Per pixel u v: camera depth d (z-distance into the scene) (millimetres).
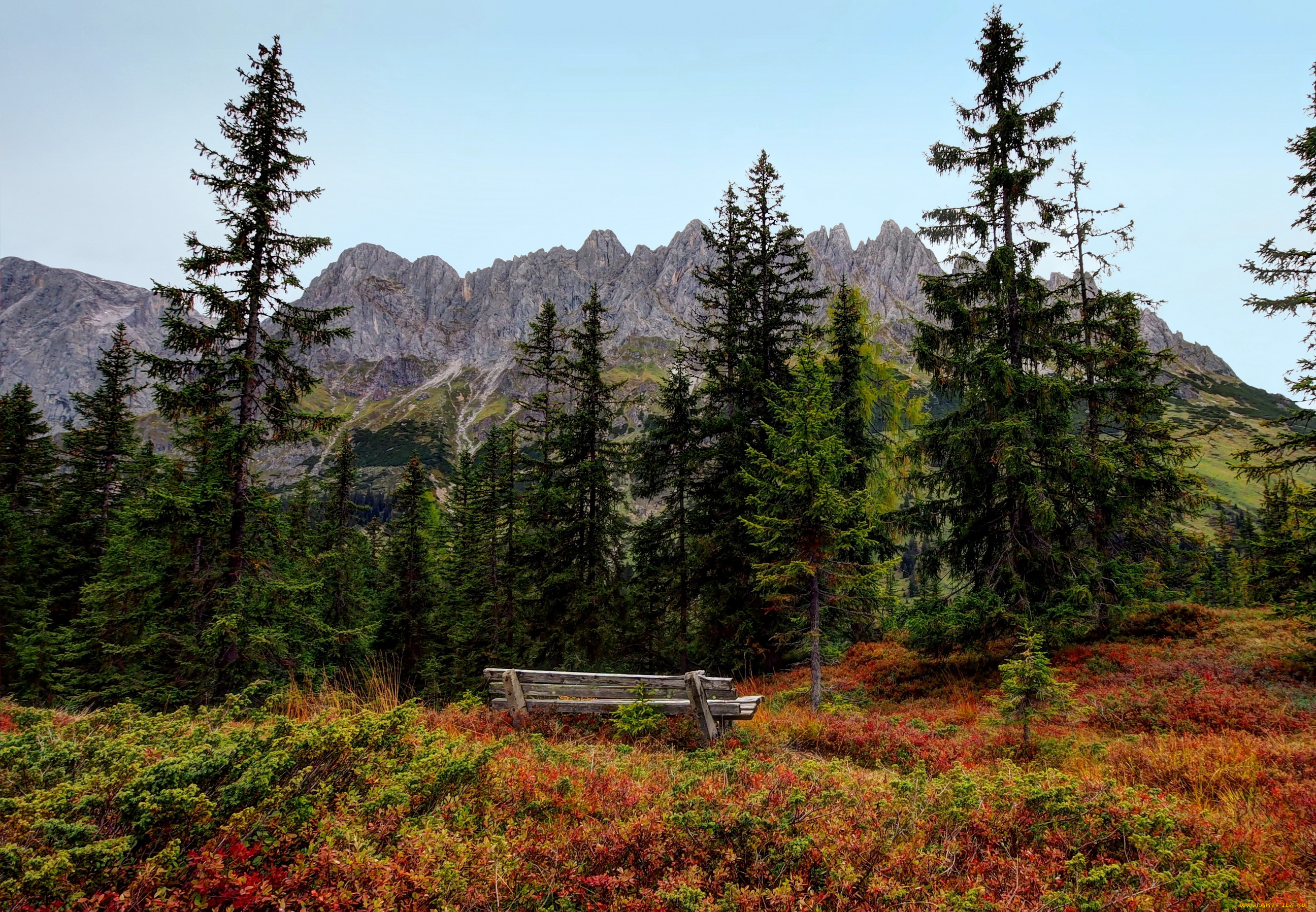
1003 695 13328
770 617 19516
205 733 5246
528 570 24250
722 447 20609
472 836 4379
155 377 15328
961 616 15352
